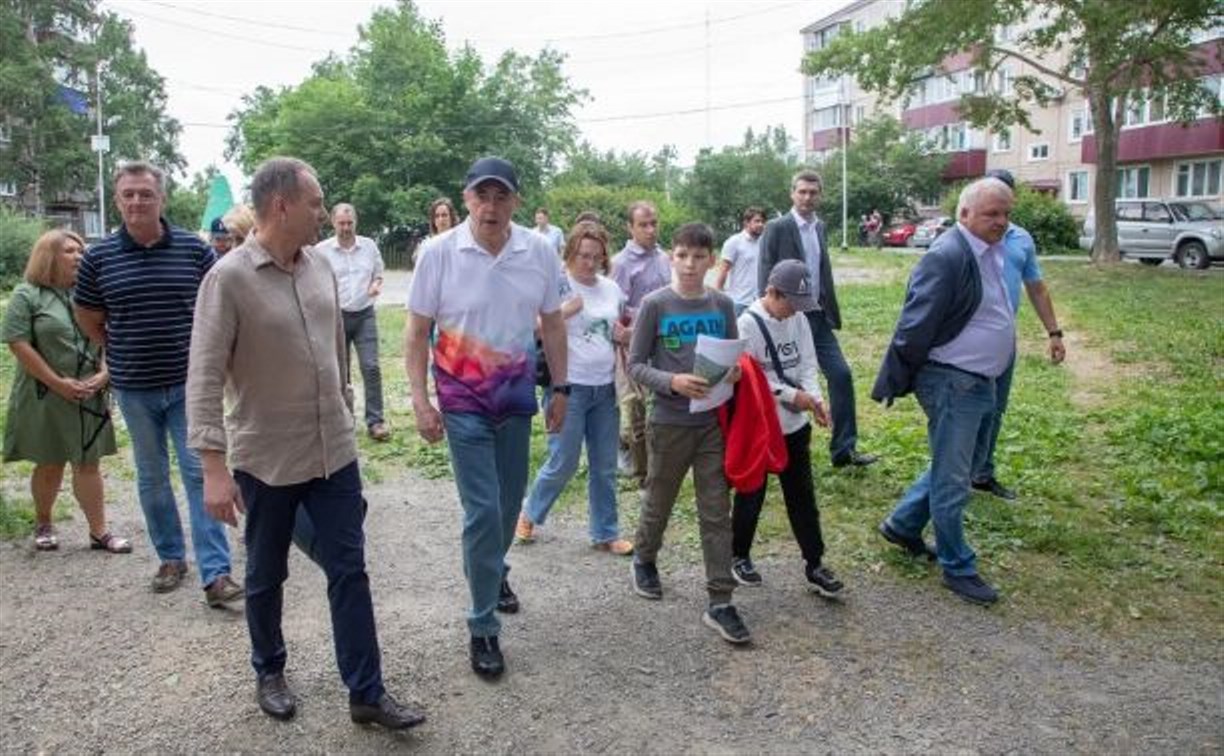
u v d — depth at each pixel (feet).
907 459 22.41
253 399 11.09
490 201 12.05
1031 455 22.82
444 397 12.36
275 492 11.19
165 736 11.40
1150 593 15.40
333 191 143.54
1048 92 77.10
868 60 76.74
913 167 158.51
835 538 17.74
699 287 14.44
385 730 11.46
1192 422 24.63
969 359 14.92
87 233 174.19
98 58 159.33
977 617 14.57
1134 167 126.31
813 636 13.94
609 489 17.47
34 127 143.95
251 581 11.61
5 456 16.97
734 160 165.17
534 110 148.77
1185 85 74.28
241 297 10.85
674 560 16.96
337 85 142.72
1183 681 12.70
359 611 11.29
